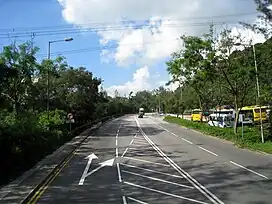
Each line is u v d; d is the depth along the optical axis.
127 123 65.31
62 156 24.03
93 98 51.41
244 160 21.42
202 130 42.75
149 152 25.95
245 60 29.34
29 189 14.12
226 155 23.73
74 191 14.04
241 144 28.31
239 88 33.12
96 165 20.62
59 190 14.28
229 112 56.03
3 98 20.53
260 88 28.16
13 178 16.61
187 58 33.59
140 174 17.52
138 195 13.14
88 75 49.72
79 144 31.67
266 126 35.22
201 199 12.39
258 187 14.19
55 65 35.50
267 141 28.41
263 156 23.05
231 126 45.84
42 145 24.08
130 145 30.77
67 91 46.88
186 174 17.30
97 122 58.94
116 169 19.11
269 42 24.75
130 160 22.25
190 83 45.28
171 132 44.34
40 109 37.47
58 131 31.45
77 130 41.34
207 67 32.47
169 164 20.44
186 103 70.44
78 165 20.78
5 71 17.84
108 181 15.93
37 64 32.50
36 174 17.50
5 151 17.38
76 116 44.88
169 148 28.22
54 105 41.84
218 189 13.95
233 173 17.31
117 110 104.06
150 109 150.75
